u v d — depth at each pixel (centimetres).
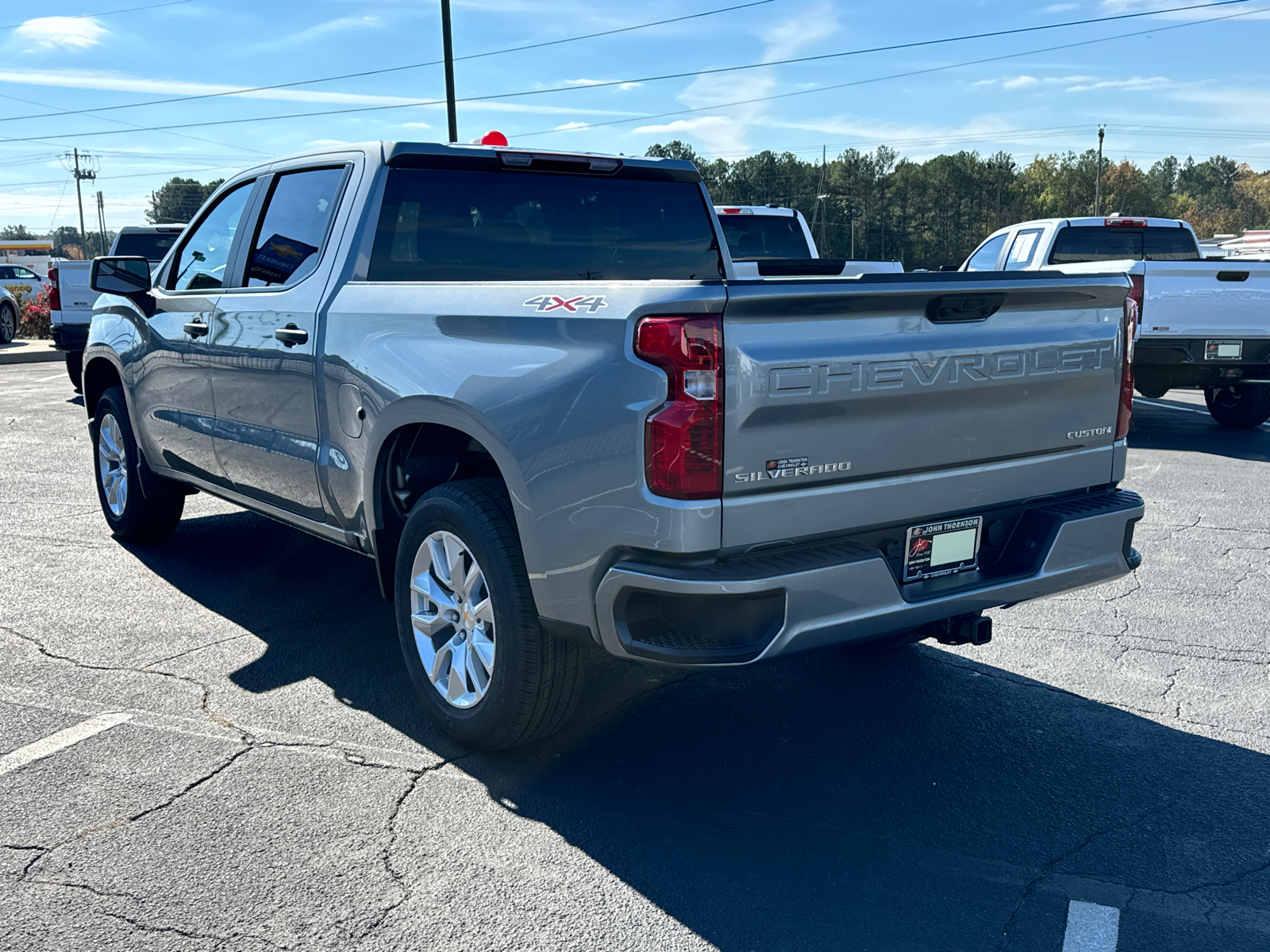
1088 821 312
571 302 298
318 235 421
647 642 287
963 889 277
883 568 295
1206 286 957
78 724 372
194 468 517
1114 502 357
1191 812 318
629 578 281
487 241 418
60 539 628
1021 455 337
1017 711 392
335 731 370
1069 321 342
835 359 284
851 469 294
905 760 352
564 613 305
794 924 261
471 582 340
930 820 313
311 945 251
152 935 253
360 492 384
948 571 325
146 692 401
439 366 335
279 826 304
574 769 344
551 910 266
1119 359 359
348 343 379
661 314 270
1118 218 1168
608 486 284
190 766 341
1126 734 373
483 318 325
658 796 326
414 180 405
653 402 272
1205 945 253
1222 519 700
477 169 416
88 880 276
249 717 380
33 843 293
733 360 269
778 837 302
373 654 444
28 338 2358
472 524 329
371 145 406
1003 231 1295
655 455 272
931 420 309
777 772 342
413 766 344
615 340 281
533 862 288
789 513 284
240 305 450
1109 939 255
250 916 261
